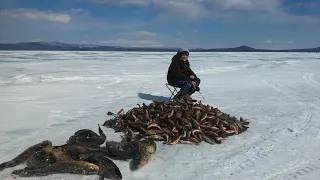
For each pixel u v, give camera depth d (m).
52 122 7.27
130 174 4.39
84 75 18.22
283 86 14.81
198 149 5.47
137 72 21.28
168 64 31.42
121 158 4.95
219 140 5.80
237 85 14.98
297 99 10.95
